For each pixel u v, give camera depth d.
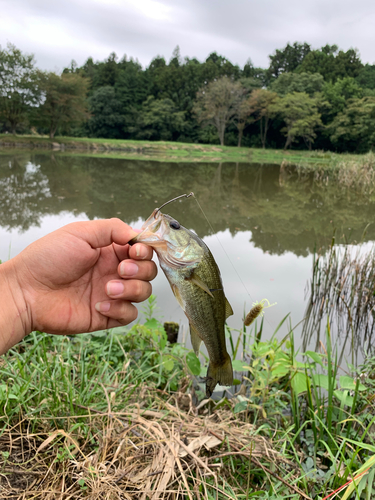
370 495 0.37
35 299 0.34
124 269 0.34
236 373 0.64
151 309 0.63
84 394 0.45
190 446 0.39
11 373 0.45
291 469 0.42
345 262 1.04
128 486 0.36
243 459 0.42
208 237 1.44
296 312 0.87
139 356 0.60
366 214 2.05
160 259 0.35
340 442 0.46
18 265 0.34
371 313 0.87
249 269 1.11
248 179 3.65
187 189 2.67
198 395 0.55
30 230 1.36
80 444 0.40
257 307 0.41
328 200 2.49
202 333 0.36
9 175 2.76
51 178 2.75
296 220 1.83
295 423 0.50
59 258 0.34
